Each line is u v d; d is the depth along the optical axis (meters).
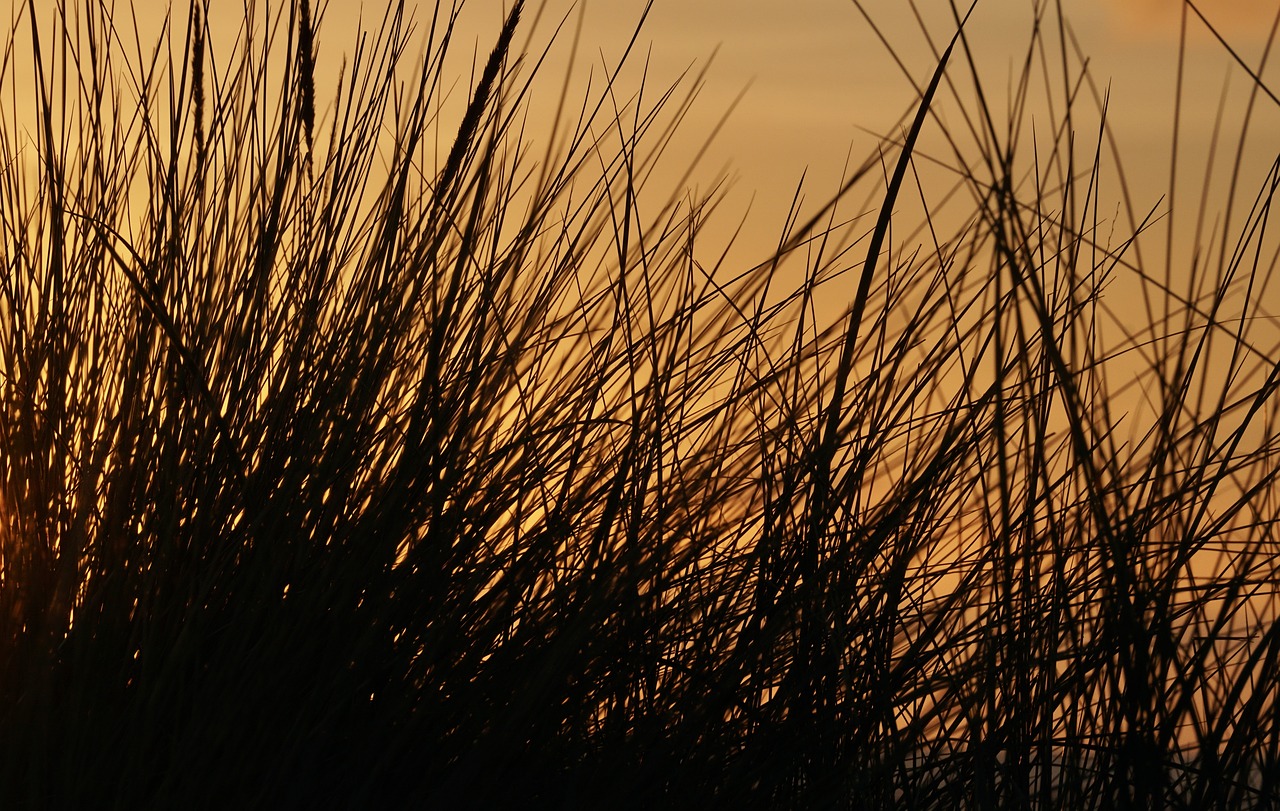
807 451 5.09
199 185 5.24
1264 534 5.01
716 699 5.07
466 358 5.16
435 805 5.02
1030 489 4.99
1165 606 4.95
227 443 5.10
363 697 5.11
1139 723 4.95
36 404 5.24
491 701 5.10
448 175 5.11
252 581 5.09
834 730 5.10
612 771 5.07
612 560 5.12
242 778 5.00
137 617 5.11
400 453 5.18
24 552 5.14
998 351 4.89
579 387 5.20
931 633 5.09
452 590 5.14
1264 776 4.94
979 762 5.00
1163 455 4.97
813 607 5.10
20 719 5.01
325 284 5.24
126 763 5.02
